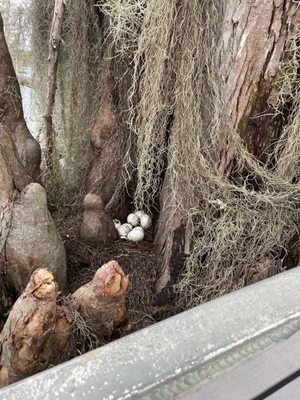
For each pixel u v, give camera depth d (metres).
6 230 1.20
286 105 1.34
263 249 1.39
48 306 0.86
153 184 1.65
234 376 0.50
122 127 1.75
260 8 1.22
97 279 0.97
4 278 1.23
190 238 1.48
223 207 1.39
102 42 1.84
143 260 1.65
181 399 0.47
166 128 1.48
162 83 1.34
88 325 1.01
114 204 1.84
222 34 1.28
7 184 1.23
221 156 1.38
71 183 2.05
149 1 1.26
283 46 1.25
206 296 1.44
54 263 1.25
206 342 0.54
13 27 2.15
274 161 1.41
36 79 2.16
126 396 0.47
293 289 0.64
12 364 0.89
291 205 1.41
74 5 1.83
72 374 0.49
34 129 2.41
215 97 1.30
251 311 0.59
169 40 1.28
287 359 0.53
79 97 1.97
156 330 0.55
